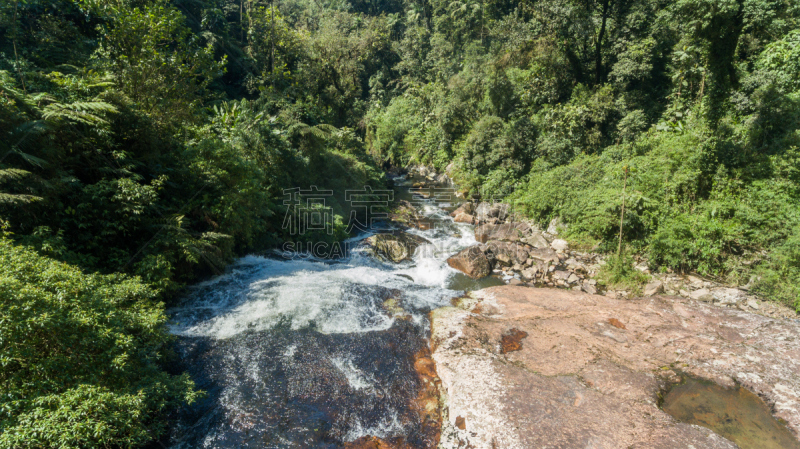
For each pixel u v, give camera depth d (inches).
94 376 156.5
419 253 499.5
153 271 269.6
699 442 178.7
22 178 216.8
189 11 941.8
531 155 708.0
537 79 804.0
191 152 360.5
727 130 471.5
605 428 189.9
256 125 524.1
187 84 470.3
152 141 328.8
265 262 403.2
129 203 267.9
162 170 334.6
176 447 180.5
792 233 357.1
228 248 377.1
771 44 526.0
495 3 1269.7
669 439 180.7
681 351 255.3
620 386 220.2
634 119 601.9
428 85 1216.8
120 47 415.5
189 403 187.9
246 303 310.0
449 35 1497.3
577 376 231.0
